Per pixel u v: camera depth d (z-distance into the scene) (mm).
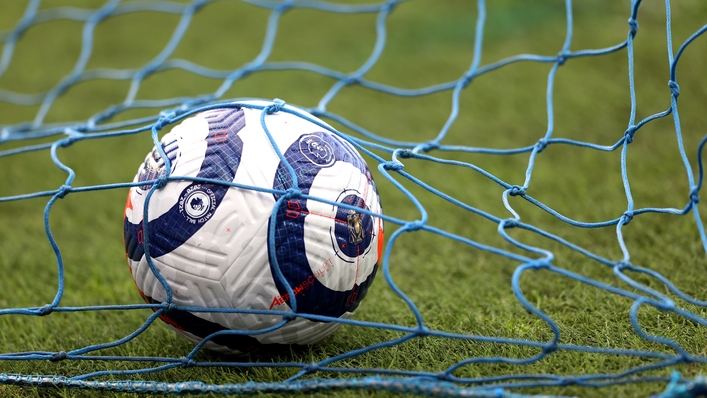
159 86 6430
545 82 5535
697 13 6043
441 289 3014
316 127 2248
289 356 2381
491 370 2227
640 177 3889
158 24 8312
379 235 2281
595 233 3355
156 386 2137
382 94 5855
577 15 6891
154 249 2100
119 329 2803
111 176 4719
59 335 2789
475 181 4184
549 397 1835
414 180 2307
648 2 6367
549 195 3877
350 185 2160
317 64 6691
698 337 2318
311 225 2066
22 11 8859
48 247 3795
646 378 1933
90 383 2180
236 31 7883
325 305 2170
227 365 2162
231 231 2035
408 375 2145
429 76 6121
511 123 4965
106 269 3490
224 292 2070
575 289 2818
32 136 3639
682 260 2947
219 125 2186
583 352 2281
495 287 2979
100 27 8281
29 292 3232
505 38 6750
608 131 4590
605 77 5375
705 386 1651
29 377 2217
